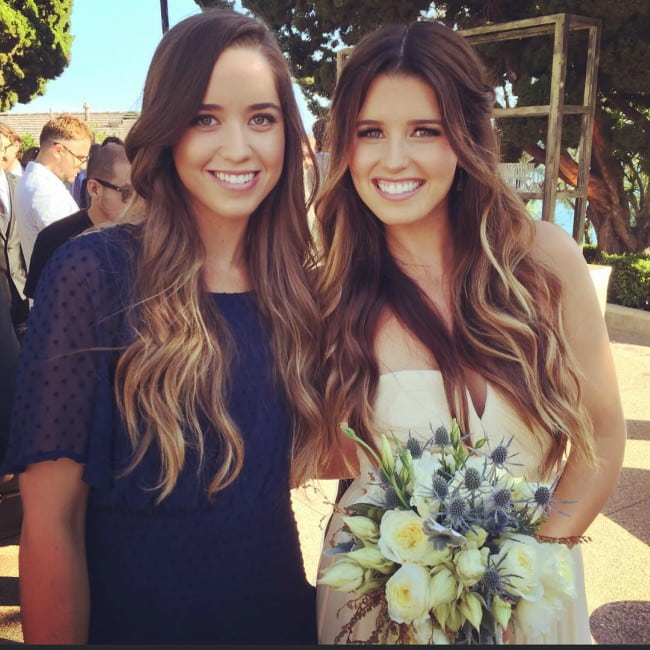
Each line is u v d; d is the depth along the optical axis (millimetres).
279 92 1453
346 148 1686
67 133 4441
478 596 1208
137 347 1297
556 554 1252
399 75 1600
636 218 11469
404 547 1230
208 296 1418
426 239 1791
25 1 18422
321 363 1653
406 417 1654
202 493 1332
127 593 1321
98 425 1280
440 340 1685
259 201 1444
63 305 1275
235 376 1396
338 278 1741
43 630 1282
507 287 1714
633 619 2783
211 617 1346
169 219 1404
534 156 10438
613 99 10117
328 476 1812
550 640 1655
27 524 1288
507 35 7332
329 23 10445
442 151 1629
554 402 1648
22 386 1276
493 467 1326
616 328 8297
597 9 8242
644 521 3555
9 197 3873
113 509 1321
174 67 1347
